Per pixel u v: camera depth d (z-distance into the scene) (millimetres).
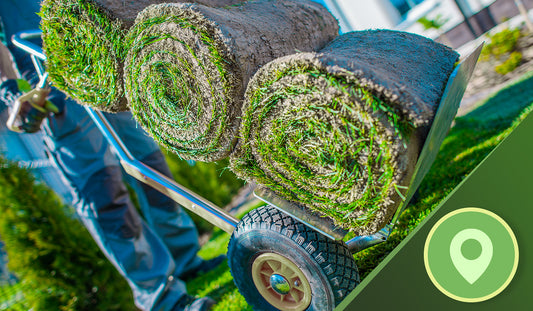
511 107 2225
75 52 1449
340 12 2787
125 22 1376
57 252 2398
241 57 1285
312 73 1218
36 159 3680
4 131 3602
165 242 2334
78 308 2402
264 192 1363
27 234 2359
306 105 1238
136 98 1392
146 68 1351
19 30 1799
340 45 1608
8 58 1902
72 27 1427
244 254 1437
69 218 2527
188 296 1982
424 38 1608
